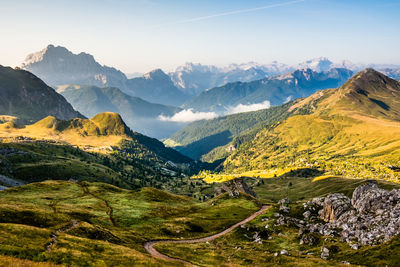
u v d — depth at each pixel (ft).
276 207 508.53
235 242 348.38
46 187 554.05
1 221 261.65
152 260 216.13
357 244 276.62
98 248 217.97
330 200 416.87
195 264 251.60
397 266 214.69
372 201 358.23
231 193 626.23
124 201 519.60
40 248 184.65
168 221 426.51
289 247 319.88
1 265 137.80
